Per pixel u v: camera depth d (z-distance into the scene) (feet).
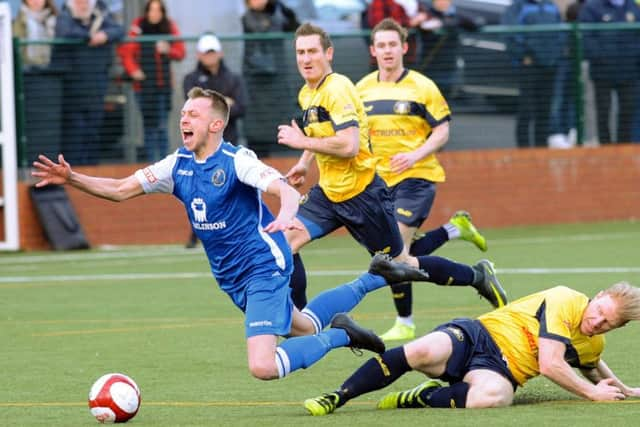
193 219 53.98
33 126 131.85
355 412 52.44
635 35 149.07
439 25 140.36
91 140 132.67
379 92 79.25
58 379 62.90
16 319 85.46
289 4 157.07
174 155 54.39
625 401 53.26
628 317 51.96
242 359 68.33
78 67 131.34
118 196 54.60
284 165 137.59
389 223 70.03
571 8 151.12
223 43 136.46
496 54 144.46
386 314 85.20
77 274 112.37
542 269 106.93
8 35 129.70
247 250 53.42
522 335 53.06
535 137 148.25
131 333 78.43
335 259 120.57
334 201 69.67
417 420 49.70
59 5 144.46
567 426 47.78
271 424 49.85
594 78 149.07
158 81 133.39
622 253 117.91
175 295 97.09
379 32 79.10
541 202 148.87
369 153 69.72
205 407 54.85
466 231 79.87
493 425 48.16
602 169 150.82
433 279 70.79
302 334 56.34
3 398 57.93
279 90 136.67
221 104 53.16
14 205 131.44
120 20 155.63
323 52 67.62
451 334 53.06
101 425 50.60
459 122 145.38
